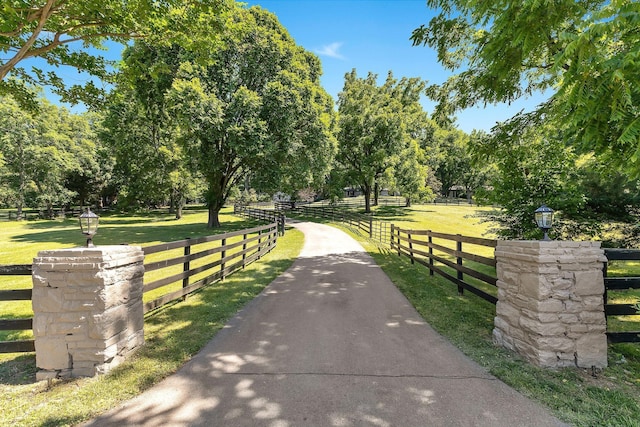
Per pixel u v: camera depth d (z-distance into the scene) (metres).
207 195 22.77
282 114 16.69
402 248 10.16
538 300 3.10
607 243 6.85
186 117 14.91
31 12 5.02
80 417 2.44
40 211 35.84
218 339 3.90
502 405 2.56
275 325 4.37
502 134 7.10
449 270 8.39
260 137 15.63
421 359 3.36
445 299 5.55
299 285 6.59
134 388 2.83
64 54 6.67
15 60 5.18
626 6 2.08
